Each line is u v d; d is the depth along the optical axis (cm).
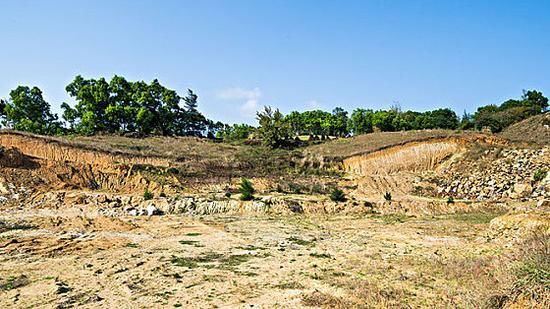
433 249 1510
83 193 2527
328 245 1598
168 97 6162
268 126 5172
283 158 4172
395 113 7262
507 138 4225
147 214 2362
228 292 982
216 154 4166
